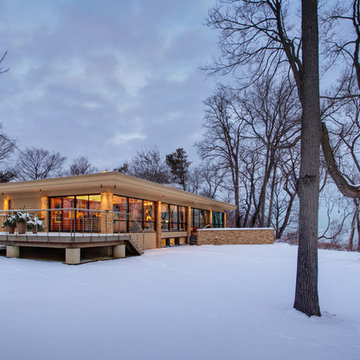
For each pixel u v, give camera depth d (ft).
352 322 14.49
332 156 32.37
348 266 32.86
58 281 21.86
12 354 10.05
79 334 11.87
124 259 35.81
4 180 105.70
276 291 20.13
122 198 47.32
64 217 47.42
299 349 11.03
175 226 63.46
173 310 15.26
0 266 28.50
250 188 109.91
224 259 37.19
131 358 9.89
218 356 10.23
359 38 31.24
